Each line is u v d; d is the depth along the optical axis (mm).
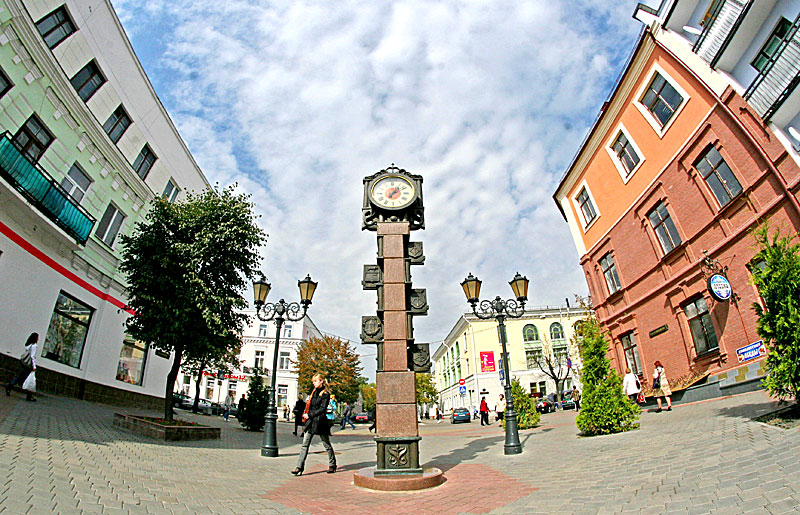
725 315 13648
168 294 12688
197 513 4645
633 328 18625
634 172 18141
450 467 8633
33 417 9055
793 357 6902
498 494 5824
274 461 9586
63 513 3943
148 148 20859
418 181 8969
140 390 20328
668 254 16234
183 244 12852
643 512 4289
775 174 11883
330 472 8203
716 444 6727
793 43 10703
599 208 20906
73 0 15578
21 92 13688
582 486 5758
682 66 15000
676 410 13297
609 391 11469
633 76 17625
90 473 5566
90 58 16656
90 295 17234
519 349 46750
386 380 7336
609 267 20656
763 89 11594
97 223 17734
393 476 6781
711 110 13977
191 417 21734
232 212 13883
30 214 13648
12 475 4730
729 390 12867
